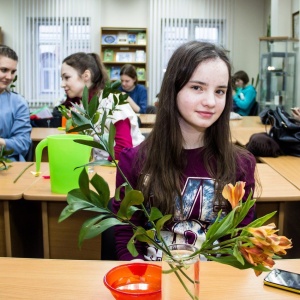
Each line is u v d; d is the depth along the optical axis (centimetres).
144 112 592
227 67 113
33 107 787
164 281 73
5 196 177
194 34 782
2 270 103
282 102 622
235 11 788
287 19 662
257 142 276
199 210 124
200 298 91
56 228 195
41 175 210
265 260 62
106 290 93
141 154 127
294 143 274
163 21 775
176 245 76
